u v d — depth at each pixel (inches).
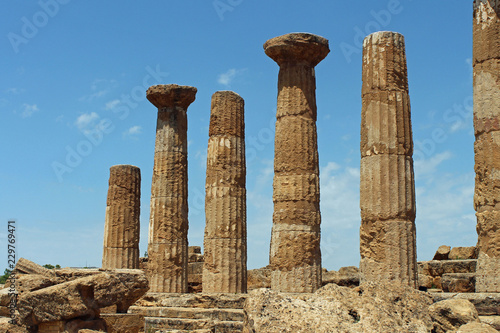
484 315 612.4
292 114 806.5
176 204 1085.1
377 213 699.4
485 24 675.4
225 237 968.3
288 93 812.6
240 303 909.2
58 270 768.9
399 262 684.7
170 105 1112.2
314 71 839.7
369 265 697.6
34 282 747.4
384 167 703.7
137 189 1298.0
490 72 665.6
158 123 1115.9
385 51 721.6
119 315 770.8
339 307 524.7
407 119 716.0
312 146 806.5
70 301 703.1
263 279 1234.0
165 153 1096.8
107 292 725.9
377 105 714.8
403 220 695.1
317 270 787.4
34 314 702.5
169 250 1068.5
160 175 1092.5
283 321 506.6
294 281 773.9
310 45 810.8
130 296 753.6
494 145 653.3
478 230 657.6
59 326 701.3
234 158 993.5
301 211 788.0
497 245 637.3
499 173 645.9
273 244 796.6
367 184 711.7
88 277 724.0
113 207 1269.7
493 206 645.9
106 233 1268.5
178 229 1079.6
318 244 795.4
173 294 1010.1
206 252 975.6
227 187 981.8
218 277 957.8
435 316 537.3
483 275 642.2
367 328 503.2
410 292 558.3
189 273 1328.7
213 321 820.0
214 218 978.1
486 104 663.8
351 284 1011.3
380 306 528.7
